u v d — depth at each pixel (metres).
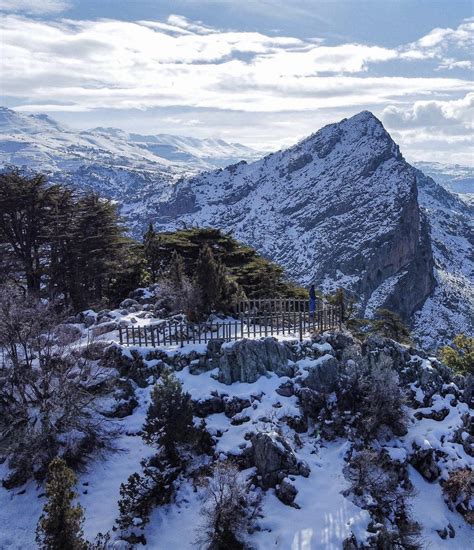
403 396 26.77
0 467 22.20
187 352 27.03
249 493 20.61
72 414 22.42
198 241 45.12
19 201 41.84
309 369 26.91
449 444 25.70
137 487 20.31
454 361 50.88
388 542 19.64
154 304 35.94
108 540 18.27
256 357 26.72
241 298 34.06
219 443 22.89
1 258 41.62
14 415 23.00
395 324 46.88
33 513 20.25
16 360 23.36
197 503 20.52
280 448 21.78
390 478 22.67
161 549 18.66
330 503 20.61
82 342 28.95
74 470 21.55
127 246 48.56
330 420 25.16
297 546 18.67
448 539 22.06
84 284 45.97
